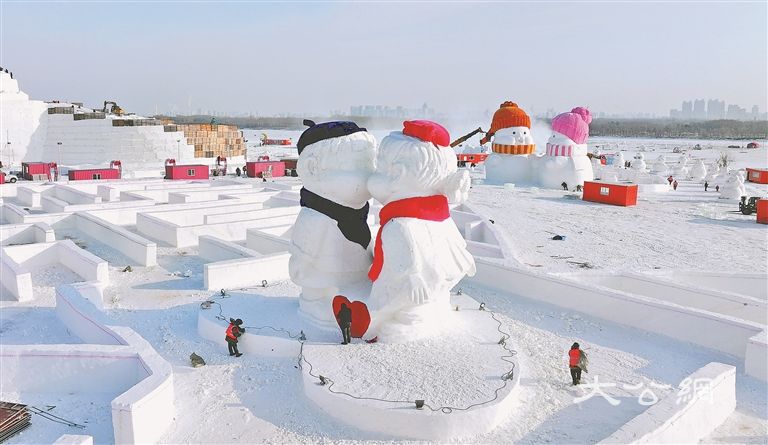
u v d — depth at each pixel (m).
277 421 9.77
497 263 17.39
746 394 10.93
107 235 22.81
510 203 36.03
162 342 13.27
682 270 17.75
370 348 11.42
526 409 10.01
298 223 13.08
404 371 10.41
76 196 31.33
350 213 12.81
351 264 12.92
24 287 16.50
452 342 11.71
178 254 21.70
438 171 11.37
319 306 12.85
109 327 12.46
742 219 30.47
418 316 11.80
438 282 11.62
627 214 32.00
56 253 20.02
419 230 11.48
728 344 12.64
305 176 12.81
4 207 27.80
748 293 16.86
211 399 10.59
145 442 9.11
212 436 9.41
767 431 9.62
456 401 9.35
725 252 22.31
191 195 32.81
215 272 17.05
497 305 15.90
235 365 11.95
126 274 18.98
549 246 23.30
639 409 10.07
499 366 10.63
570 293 15.45
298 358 11.67
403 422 9.06
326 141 12.48
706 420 9.47
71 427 9.98
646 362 12.17
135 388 9.38
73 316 14.12
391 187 11.55
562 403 10.27
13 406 10.23
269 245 20.92
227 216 24.86
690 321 13.20
